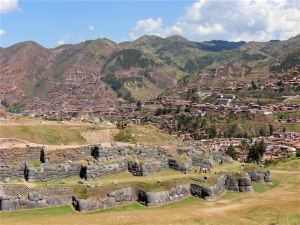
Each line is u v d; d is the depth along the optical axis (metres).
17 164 74.75
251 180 96.25
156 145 99.31
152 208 72.44
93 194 70.56
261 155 178.88
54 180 75.25
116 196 72.50
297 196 83.81
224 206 75.44
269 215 69.00
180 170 88.44
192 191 80.56
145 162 84.62
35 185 71.31
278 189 92.56
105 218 62.91
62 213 66.25
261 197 82.94
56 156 79.56
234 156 180.88
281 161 150.12
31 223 58.31
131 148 89.38
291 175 110.06
